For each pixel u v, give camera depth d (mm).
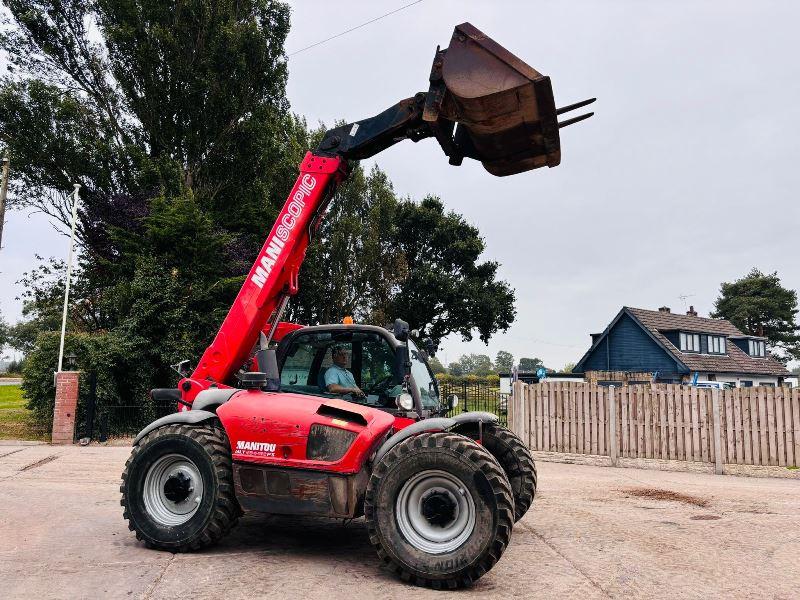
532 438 12195
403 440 4340
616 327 36875
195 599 3545
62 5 20625
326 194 6066
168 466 4812
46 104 19547
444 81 4891
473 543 3885
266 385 5090
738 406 10648
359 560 4543
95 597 3529
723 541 5387
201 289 15938
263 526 5656
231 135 21734
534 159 5441
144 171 19188
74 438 12977
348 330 5352
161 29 20031
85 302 18297
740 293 72562
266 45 21922
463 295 40219
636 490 8336
